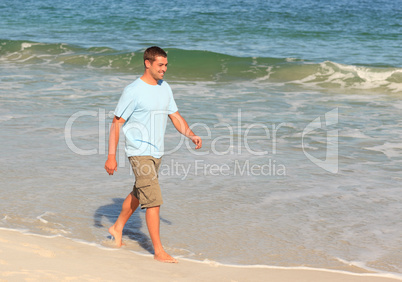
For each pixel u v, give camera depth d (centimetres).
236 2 17150
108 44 8531
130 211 1742
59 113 3856
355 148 3123
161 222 2012
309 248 1803
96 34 9881
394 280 1557
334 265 1670
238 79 5831
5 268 1438
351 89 5319
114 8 14575
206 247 1794
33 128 3416
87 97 4472
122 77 5769
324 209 2175
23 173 2545
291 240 1869
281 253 1758
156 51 1631
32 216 2022
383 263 1691
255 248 1795
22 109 3962
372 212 2148
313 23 11956
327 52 7919
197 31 10231
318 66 6056
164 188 2398
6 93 4584
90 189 2355
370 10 15638
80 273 1460
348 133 3472
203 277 1522
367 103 4531
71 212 2080
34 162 2722
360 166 2778
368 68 5934
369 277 1574
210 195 2317
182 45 8438
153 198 1642
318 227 1991
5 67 6362
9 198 2212
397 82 5572
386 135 3428
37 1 16688
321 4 17425
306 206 2206
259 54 7631
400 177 2600
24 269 1444
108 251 1709
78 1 16725
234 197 2297
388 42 9094
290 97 4778
